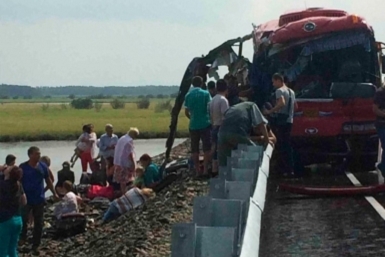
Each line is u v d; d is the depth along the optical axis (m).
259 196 10.17
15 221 13.72
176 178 22.62
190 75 23.47
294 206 15.19
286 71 19.44
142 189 21.11
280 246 11.66
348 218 13.73
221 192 9.03
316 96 19.19
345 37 19.12
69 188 20.28
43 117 112.75
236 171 10.25
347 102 19.09
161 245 14.44
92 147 27.59
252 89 20.08
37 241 17.53
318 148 19.52
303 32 19.25
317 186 17.30
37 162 17.41
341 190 16.31
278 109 17.92
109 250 15.09
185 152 38.38
